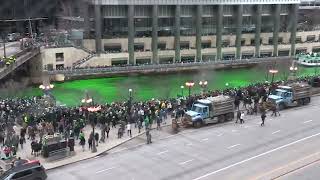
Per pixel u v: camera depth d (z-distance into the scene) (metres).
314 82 74.44
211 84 87.94
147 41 108.19
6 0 110.25
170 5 109.19
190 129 53.44
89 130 51.19
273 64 97.50
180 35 112.88
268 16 123.31
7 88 78.12
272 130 53.06
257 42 119.06
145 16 108.62
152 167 41.78
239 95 62.91
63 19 115.44
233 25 118.56
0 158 41.09
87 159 43.75
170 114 58.28
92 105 53.88
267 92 65.88
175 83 92.31
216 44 115.06
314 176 39.62
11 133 46.03
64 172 40.50
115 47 105.31
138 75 100.38
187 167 41.81
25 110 54.25
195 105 54.75
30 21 110.44
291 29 124.06
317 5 145.25
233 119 57.59
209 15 114.75
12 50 91.94
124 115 53.62
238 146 47.50
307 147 47.28
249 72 102.31
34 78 91.38
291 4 123.31
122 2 102.44
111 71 96.88
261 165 42.25
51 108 55.12
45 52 92.44
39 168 36.62
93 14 104.19
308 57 107.75
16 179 35.34
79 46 98.44
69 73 93.06
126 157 44.31
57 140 43.91
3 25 112.69
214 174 40.06
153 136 50.66
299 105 64.62
